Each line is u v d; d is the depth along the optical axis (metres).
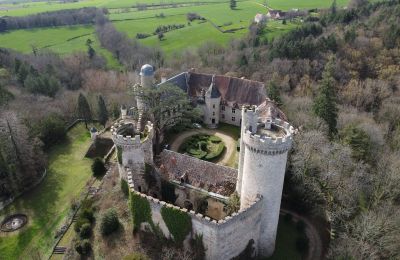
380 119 95.81
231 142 85.00
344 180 64.75
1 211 66.81
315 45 117.06
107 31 147.50
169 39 146.38
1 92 93.25
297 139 67.69
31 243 59.31
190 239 48.19
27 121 86.50
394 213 58.91
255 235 50.12
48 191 72.00
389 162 71.44
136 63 131.12
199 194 58.12
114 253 49.78
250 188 47.78
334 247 53.78
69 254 52.59
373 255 51.56
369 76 110.00
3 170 70.94
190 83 97.12
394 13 122.38
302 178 63.06
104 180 68.25
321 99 82.38
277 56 117.62
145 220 51.12
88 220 56.16
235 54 129.25
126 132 58.84
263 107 76.44
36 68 123.69
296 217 61.97
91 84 121.31
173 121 83.19
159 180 60.88
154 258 48.47
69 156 85.00
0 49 125.12
